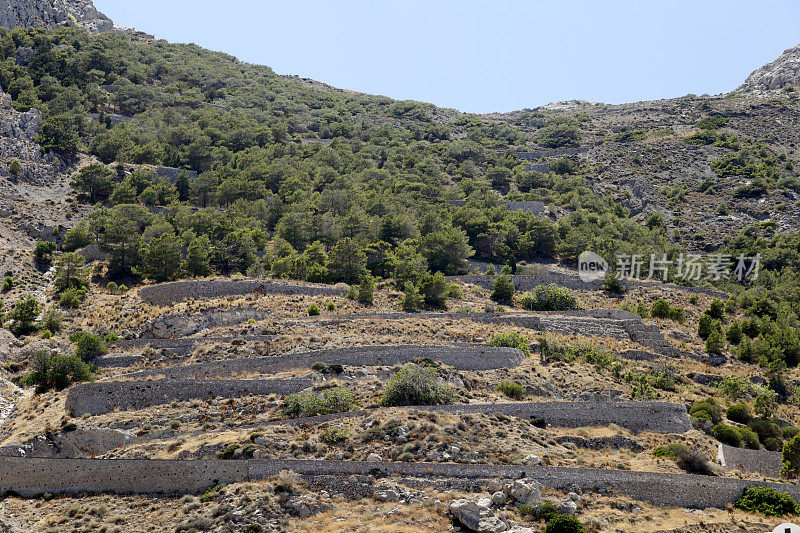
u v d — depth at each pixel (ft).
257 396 313.73
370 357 345.92
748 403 373.20
